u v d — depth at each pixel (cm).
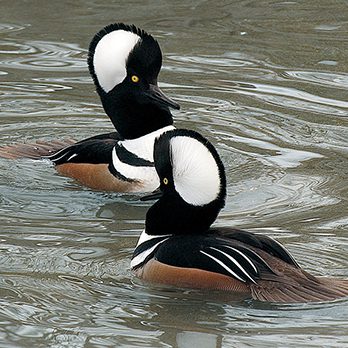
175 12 2106
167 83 1784
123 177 1435
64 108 1711
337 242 1222
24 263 1175
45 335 1022
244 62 1869
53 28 2023
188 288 1084
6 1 2161
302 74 1822
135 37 1457
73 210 1360
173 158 1119
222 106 1700
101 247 1224
